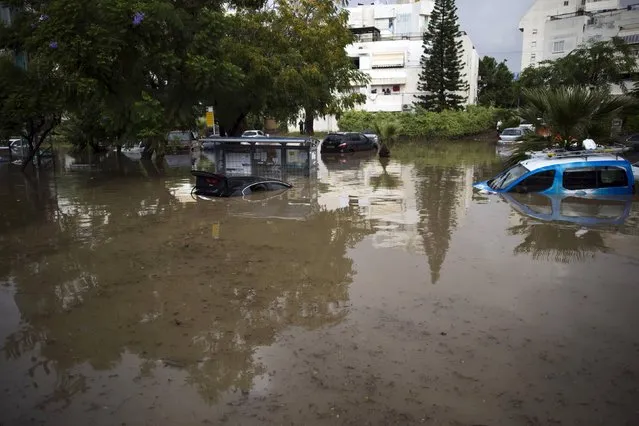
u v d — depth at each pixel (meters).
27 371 4.38
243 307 5.71
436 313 5.41
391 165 21.47
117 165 22.12
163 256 7.72
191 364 4.46
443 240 8.34
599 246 7.71
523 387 3.97
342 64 25.95
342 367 4.34
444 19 47.41
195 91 17.27
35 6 16.84
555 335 4.84
